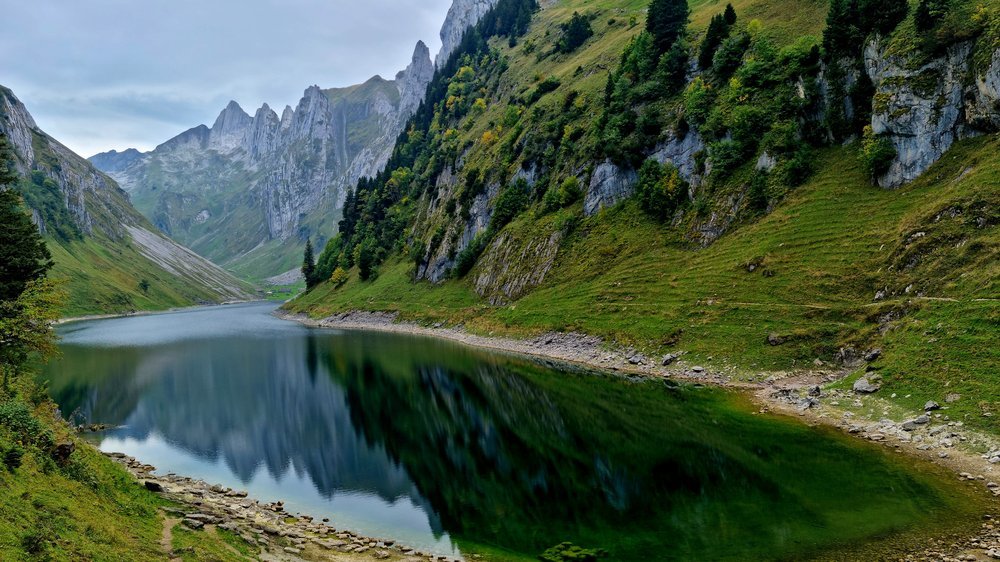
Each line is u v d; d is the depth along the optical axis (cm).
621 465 3428
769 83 8212
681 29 10788
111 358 8788
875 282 5297
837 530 2352
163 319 18550
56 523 1619
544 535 2581
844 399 4097
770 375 4997
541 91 15088
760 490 2862
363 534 2691
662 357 6069
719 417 4228
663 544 2381
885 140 6397
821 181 6938
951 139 5950
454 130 19188
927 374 3819
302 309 17375
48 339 4156
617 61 13562
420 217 16988
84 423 5044
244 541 2214
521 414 4838
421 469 3675
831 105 7306
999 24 5762
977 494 2573
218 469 3784
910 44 6519
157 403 5766
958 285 4462
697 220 7988
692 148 8812
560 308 8344
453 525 2758
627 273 8100
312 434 4612
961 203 5066
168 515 2298
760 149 7756
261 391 6259
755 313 5841
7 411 2262
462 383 6244
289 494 3294
